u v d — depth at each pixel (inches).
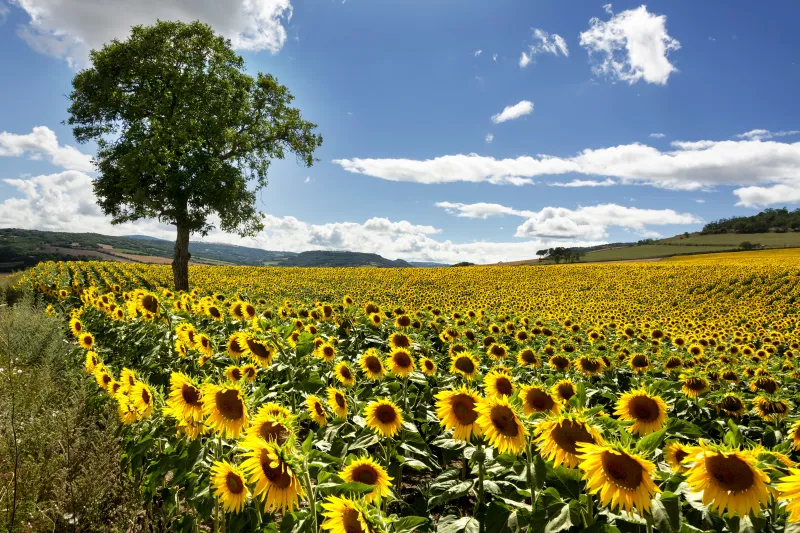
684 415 234.1
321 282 1572.3
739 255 3230.8
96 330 371.2
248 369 188.9
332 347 229.6
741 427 214.7
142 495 141.8
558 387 176.6
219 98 1067.3
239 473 102.4
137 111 1016.2
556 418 100.7
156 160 973.8
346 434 163.2
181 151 1020.5
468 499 170.7
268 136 1180.5
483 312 594.9
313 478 113.3
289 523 98.3
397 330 308.2
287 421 107.3
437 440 139.0
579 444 86.7
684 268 2060.8
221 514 130.6
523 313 715.4
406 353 199.5
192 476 124.9
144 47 1015.0
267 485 94.3
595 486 84.4
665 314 971.3
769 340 553.3
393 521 96.7
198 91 1042.7
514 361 299.4
